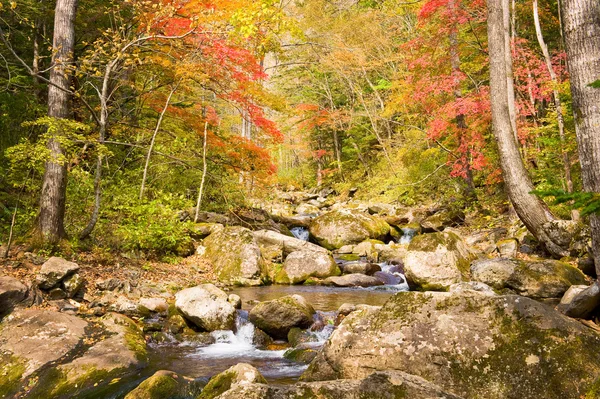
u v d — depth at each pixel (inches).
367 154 1286.9
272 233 573.9
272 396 119.3
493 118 404.2
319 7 952.9
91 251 373.4
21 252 318.7
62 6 353.7
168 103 505.4
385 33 991.6
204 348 261.6
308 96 1318.9
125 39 393.4
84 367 204.2
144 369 218.2
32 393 188.2
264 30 426.0
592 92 218.1
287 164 1753.2
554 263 330.6
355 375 169.3
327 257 482.3
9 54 484.7
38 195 408.2
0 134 437.1
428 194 882.8
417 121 890.1
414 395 114.3
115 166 523.2
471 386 151.9
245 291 412.2
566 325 156.8
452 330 164.4
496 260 356.2
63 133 339.9
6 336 219.0
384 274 470.3
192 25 391.5
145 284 345.7
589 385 140.9
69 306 272.7
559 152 488.7
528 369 149.3
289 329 279.3
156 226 416.5
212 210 654.5
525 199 394.9
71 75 364.5
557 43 690.8
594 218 217.2
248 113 529.0
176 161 549.6
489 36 401.7
